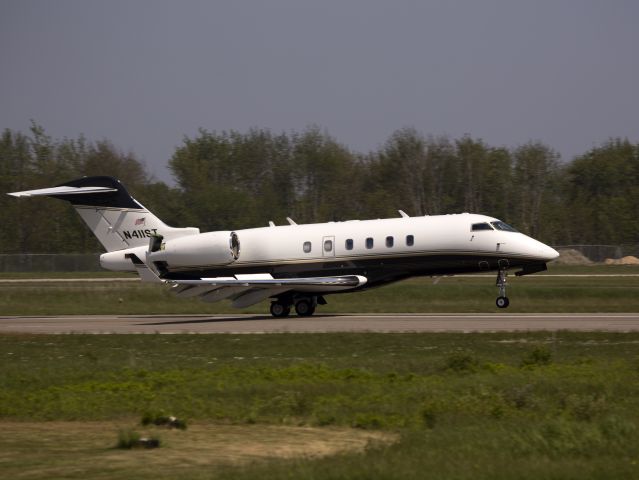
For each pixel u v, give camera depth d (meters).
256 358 84.69
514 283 194.75
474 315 123.25
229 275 131.00
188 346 94.56
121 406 60.28
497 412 53.19
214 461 43.88
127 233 135.25
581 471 37.75
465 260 122.88
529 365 72.56
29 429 53.62
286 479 37.53
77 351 94.06
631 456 41.50
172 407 58.69
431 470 38.00
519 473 37.34
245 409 57.56
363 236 125.69
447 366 72.75
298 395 60.88
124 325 121.44
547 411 54.31
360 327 107.88
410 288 170.38
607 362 74.06
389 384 65.12
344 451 45.12
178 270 132.50
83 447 47.84
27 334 109.56
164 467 42.59
